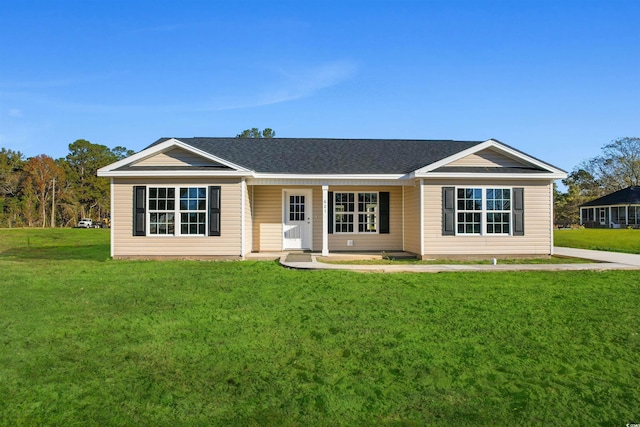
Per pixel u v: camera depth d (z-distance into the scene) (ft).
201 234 48.60
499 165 51.75
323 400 14.35
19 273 37.47
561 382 15.76
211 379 15.89
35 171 186.80
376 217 57.67
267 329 21.43
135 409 13.76
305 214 57.36
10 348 18.75
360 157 57.82
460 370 16.75
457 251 49.90
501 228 50.57
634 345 19.34
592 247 67.21
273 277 35.55
